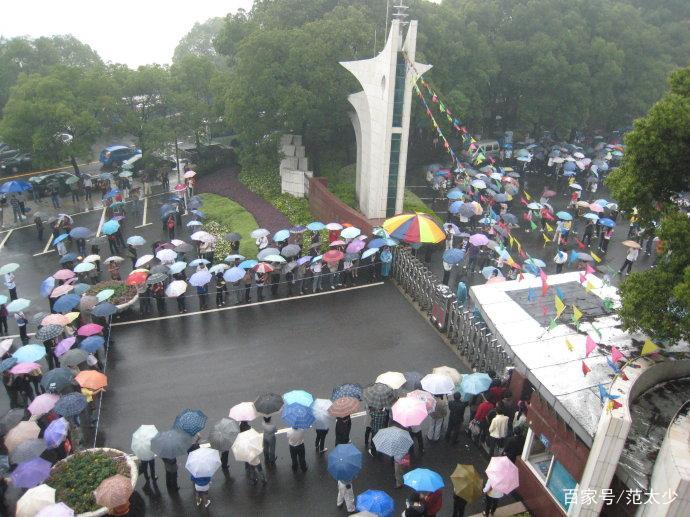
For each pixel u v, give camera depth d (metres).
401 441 14.35
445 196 39.56
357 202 36.22
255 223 35.44
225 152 47.22
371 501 12.49
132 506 15.12
